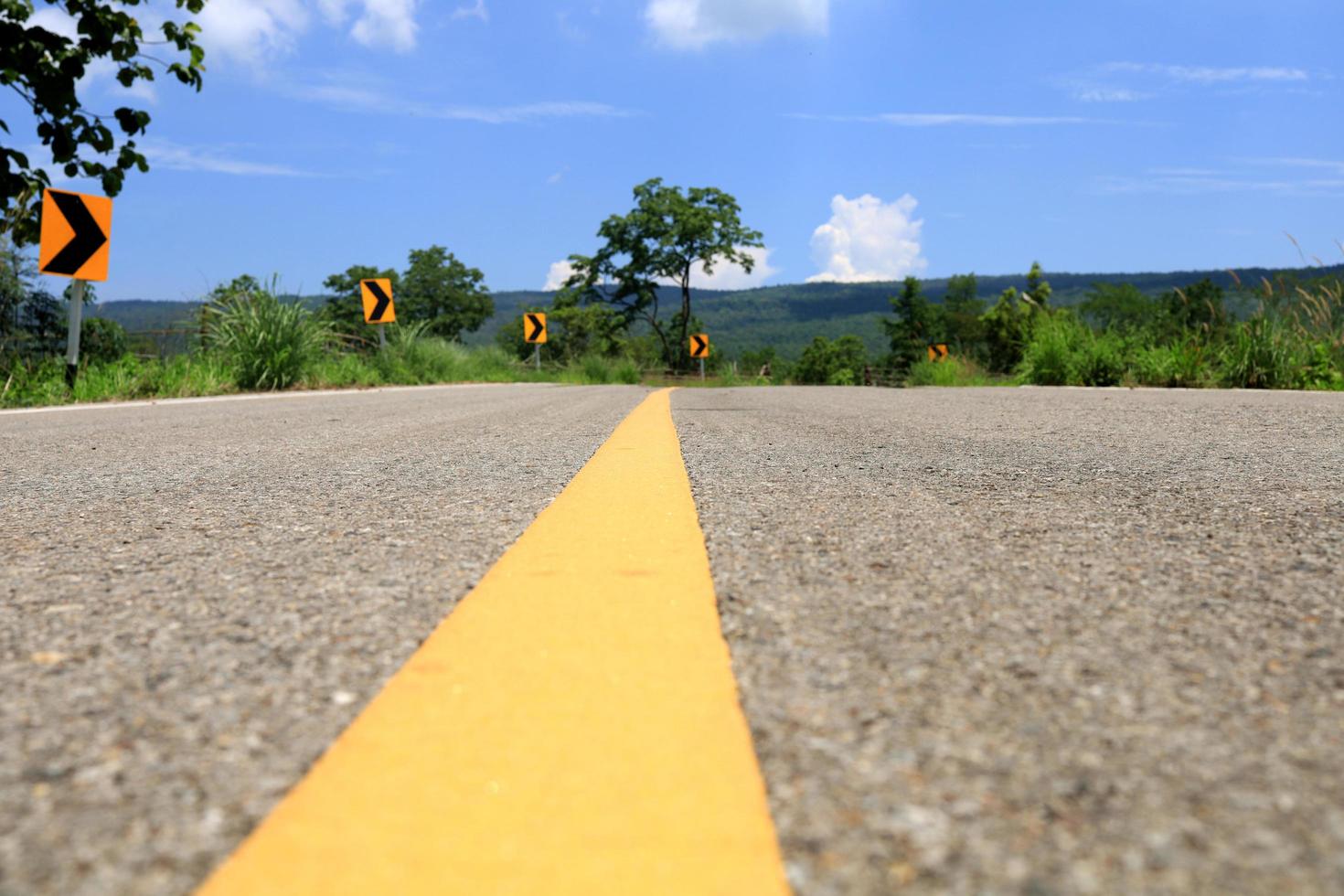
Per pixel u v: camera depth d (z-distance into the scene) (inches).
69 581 68.4
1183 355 486.3
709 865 28.2
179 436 204.2
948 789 33.2
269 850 29.4
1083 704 41.4
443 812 31.7
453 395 495.5
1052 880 27.3
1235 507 97.1
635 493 112.3
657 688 43.6
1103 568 69.4
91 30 339.3
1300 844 29.4
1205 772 34.5
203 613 58.8
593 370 1195.3
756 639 51.6
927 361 850.1
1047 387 519.5
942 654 48.7
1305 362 445.4
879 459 146.6
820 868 28.0
